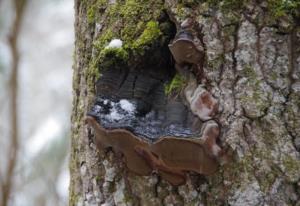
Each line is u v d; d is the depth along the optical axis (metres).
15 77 5.52
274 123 2.78
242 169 2.79
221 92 2.79
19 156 5.96
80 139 2.96
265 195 2.78
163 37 2.84
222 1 2.79
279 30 2.78
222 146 2.78
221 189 2.80
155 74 2.86
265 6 2.78
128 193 2.88
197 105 2.79
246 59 2.79
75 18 3.03
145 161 2.82
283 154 2.78
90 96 2.91
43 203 6.09
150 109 2.84
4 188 5.18
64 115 8.45
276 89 2.78
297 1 2.78
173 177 2.81
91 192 2.93
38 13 9.28
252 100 2.78
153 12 2.85
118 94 2.85
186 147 2.75
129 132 2.79
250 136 2.78
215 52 2.79
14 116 5.52
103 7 2.91
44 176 5.97
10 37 5.46
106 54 2.86
